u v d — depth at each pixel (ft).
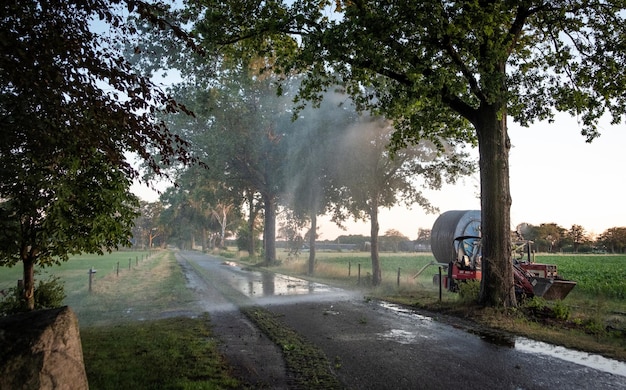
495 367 22.63
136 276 86.69
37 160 20.12
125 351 25.55
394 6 35.42
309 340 28.96
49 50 14.43
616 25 42.96
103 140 17.33
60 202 21.43
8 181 21.58
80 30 15.58
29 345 12.75
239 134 103.60
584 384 20.01
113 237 25.00
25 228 24.58
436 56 40.01
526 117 44.09
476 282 45.37
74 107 16.39
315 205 90.33
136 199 26.11
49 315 14.11
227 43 45.19
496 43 36.68
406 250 344.69
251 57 51.08
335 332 31.63
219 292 59.26
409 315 39.45
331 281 77.97
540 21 45.98
